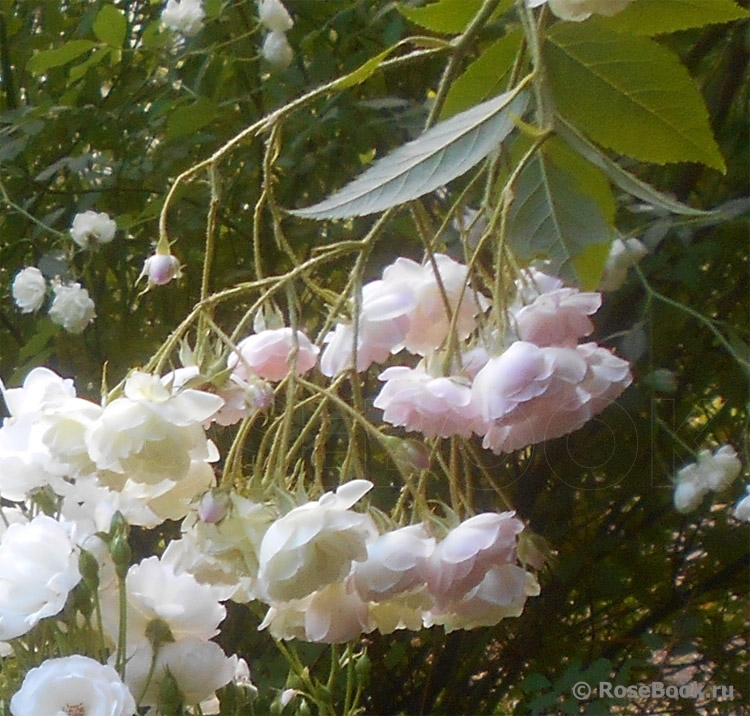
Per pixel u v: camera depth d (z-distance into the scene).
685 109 0.45
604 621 1.05
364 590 0.39
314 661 0.83
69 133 1.02
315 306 0.58
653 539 1.00
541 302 0.42
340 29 0.98
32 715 0.41
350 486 0.39
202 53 0.98
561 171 0.45
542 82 0.41
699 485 0.71
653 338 0.79
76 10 1.14
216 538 0.40
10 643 0.46
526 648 1.03
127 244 1.01
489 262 0.50
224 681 0.46
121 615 0.43
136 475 0.39
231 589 0.46
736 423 0.91
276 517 0.40
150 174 0.94
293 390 0.41
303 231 0.91
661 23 0.44
